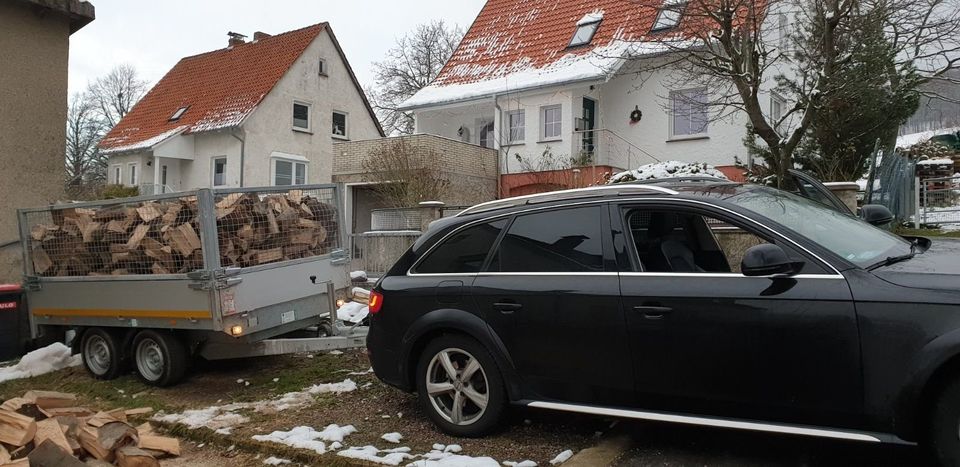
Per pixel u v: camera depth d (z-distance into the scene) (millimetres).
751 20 10633
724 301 3758
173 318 6230
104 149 28047
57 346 7777
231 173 25344
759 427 3668
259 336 6348
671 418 3914
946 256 3781
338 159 19828
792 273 3611
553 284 4328
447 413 4758
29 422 4422
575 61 18938
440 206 13359
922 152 17797
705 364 3807
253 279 6262
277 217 6645
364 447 4508
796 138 9828
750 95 10000
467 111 21672
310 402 5770
